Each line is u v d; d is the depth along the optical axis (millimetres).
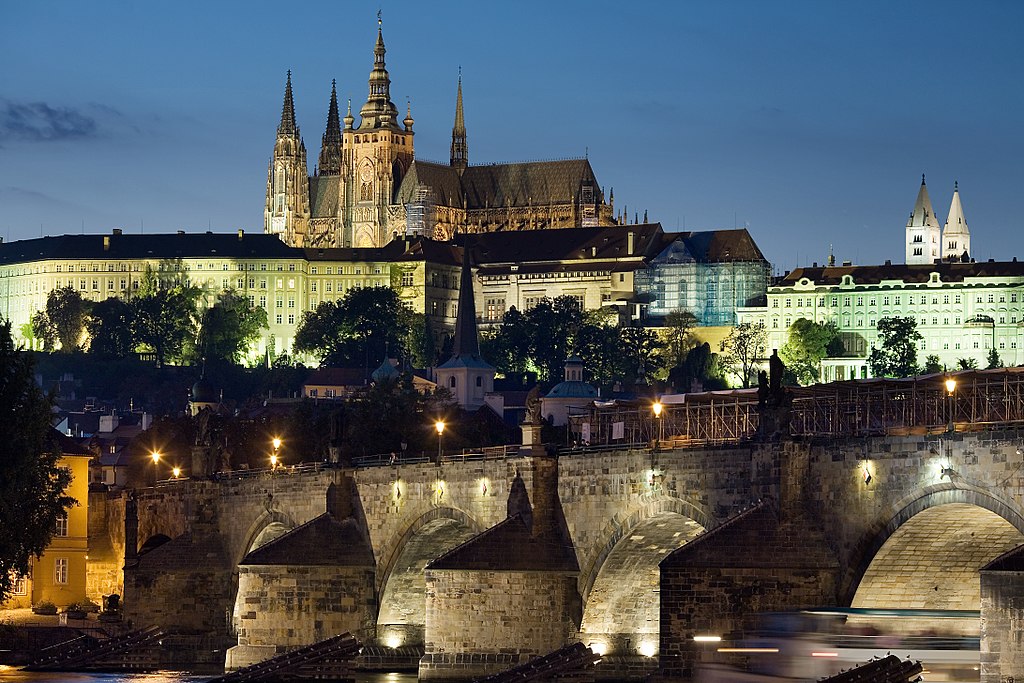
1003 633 162125
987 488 177375
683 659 193625
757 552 193750
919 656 170750
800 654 175125
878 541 187875
